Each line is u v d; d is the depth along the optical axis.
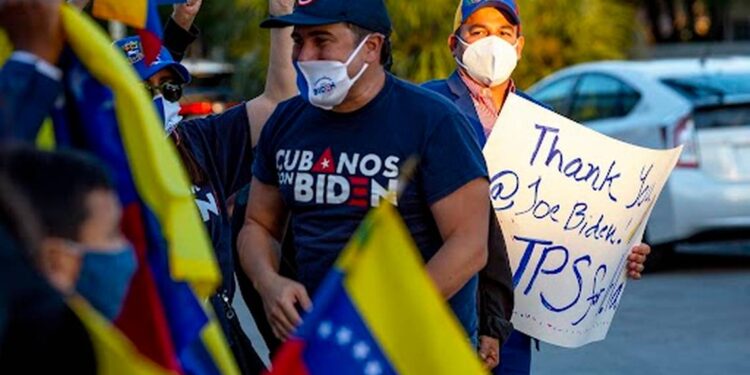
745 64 15.62
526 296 6.87
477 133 7.02
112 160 4.26
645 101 15.20
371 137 5.57
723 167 14.66
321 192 5.64
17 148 3.61
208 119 6.60
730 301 13.34
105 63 4.14
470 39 7.11
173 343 4.27
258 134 6.62
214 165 6.45
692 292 13.92
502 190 6.83
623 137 15.24
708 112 14.76
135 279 4.21
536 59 27.38
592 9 27.92
